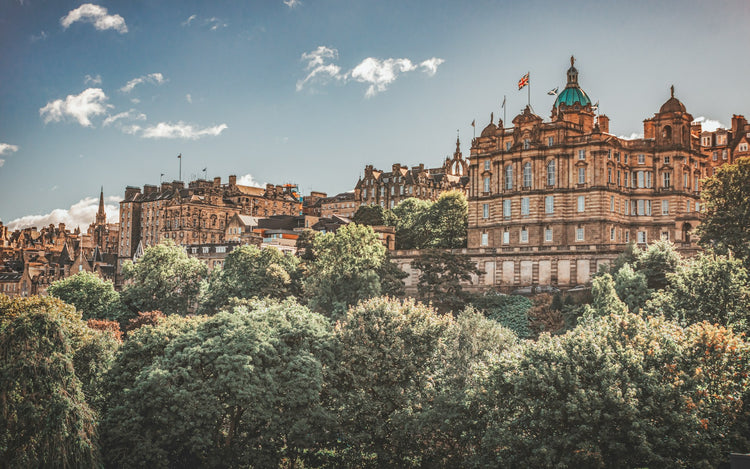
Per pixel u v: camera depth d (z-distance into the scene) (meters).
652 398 67.06
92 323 128.25
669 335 72.62
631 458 68.12
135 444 77.62
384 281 144.88
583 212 149.62
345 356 86.38
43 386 69.44
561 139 152.50
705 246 122.19
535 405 70.38
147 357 86.31
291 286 155.00
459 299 135.00
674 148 154.00
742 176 122.81
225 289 154.25
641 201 155.50
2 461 67.12
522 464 69.50
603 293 106.25
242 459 80.56
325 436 82.31
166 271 160.25
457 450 81.12
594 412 66.88
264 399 78.75
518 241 155.75
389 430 83.88
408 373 86.19
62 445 68.38
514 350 81.06
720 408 67.56
